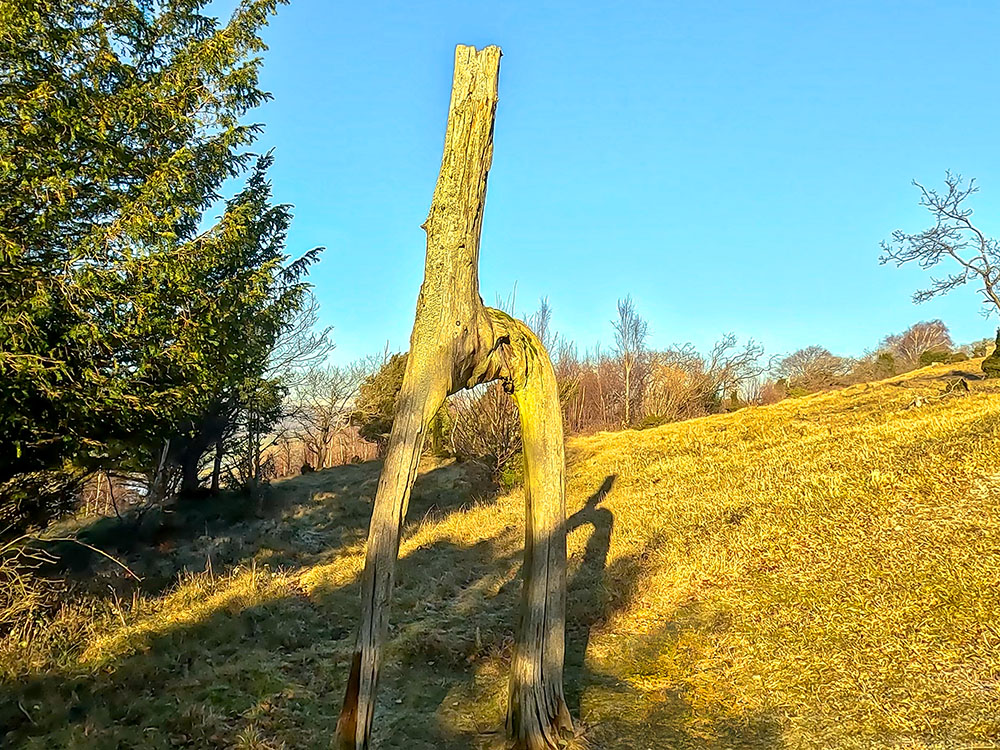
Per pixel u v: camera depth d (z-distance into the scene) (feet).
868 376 135.44
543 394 17.93
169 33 35.24
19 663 22.18
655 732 18.81
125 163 29.73
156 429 30.94
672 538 34.91
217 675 23.03
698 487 44.19
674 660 23.52
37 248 26.40
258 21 34.96
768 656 22.74
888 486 33.68
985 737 16.66
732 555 30.94
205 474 80.48
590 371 144.36
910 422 47.44
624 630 26.63
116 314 27.14
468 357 15.80
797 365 177.99
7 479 27.63
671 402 118.73
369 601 13.64
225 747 17.94
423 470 82.33
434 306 15.35
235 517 62.59
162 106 31.30
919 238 78.69
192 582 35.65
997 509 28.40
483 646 26.12
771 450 50.67
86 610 28.22
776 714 19.45
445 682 23.06
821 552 28.99
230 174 35.96
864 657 21.48
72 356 26.45
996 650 20.26
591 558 35.63
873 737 17.56
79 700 20.51
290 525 60.18
